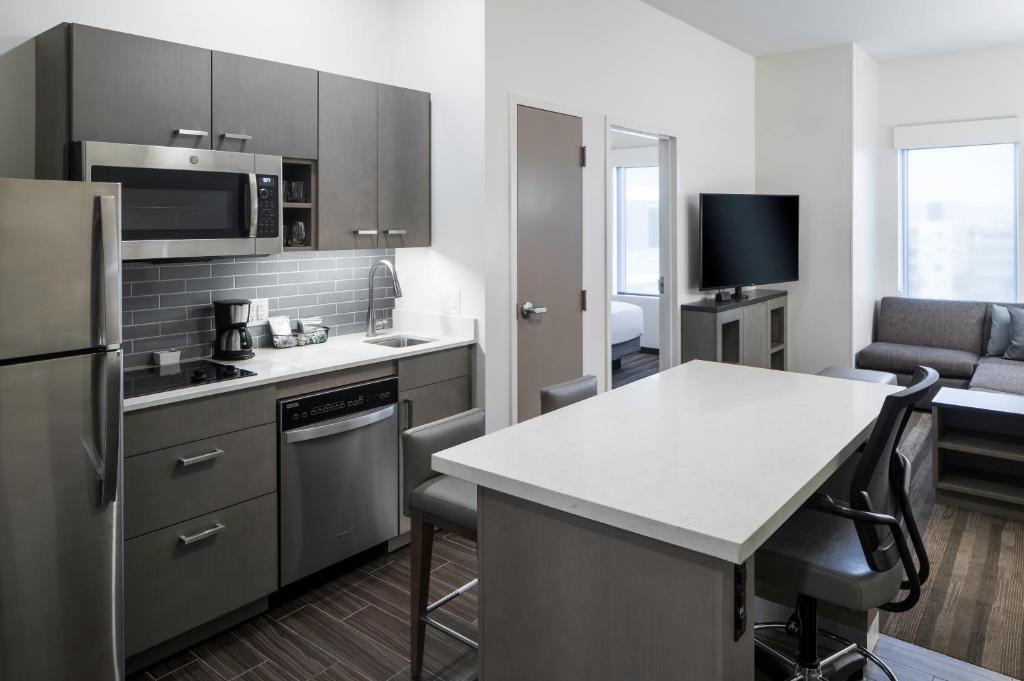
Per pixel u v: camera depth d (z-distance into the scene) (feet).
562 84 12.19
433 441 7.09
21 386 5.76
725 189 17.78
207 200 8.25
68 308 5.98
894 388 7.86
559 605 4.95
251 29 9.99
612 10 13.37
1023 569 9.49
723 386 8.01
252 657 7.68
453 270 11.28
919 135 19.16
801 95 18.29
